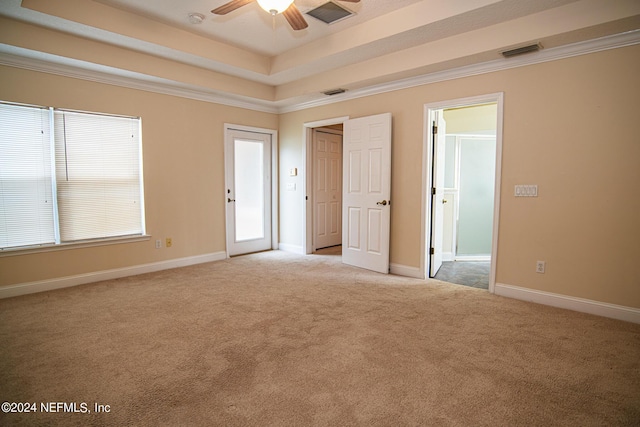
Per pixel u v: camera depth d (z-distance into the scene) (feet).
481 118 17.34
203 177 16.08
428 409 5.90
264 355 7.66
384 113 13.97
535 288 10.99
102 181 13.14
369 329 8.99
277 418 5.67
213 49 13.14
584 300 10.12
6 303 10.67
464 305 10.72
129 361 7.38
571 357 7.58
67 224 12.40
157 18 11.31
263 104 17.94
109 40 11.31
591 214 9.91
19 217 11.43
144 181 14.15
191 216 15.75
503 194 11.43
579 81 9.89
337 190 20.31
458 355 7.68
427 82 12.89
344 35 12.11
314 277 13.84
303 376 6.86
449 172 17.22
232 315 9.88
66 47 10.93
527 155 10.89
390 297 11.48
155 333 8.70
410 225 13.85
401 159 13.93
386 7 10.48
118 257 13.60
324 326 9.16
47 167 11.88
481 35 10.37
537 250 10.88
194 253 15.97
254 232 18.79
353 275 14.15
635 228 9.29
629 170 9.30
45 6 9.46
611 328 9.01
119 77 13.07
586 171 9.93
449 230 17.20
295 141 18.39
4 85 10.85
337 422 5.58
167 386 6.51
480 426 5.51
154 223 14.53
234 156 17.48
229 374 6.92
